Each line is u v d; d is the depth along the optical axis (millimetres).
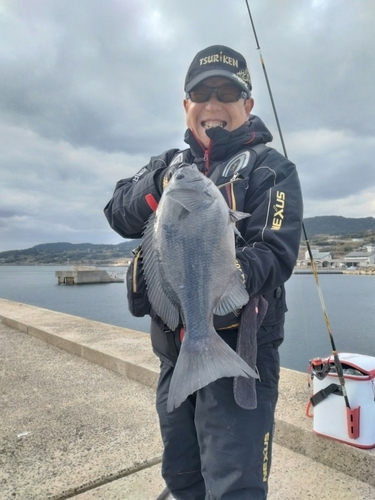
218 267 1527
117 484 2939
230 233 1536
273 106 2541
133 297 1918
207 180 1598
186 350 1496
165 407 2070
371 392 2873
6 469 3088
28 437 3588
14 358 5992
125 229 2146
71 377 5141
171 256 1570
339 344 7766
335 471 2941
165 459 2092
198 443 1937
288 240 1611
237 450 1669
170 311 1632
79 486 2879
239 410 1703
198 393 1814
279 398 3760
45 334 6922
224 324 1703
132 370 5027
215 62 2133
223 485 1656
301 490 2734
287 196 1703
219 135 1984
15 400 4422
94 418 3967
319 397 3033
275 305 1876
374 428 2875
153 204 1911
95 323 7645
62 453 3322
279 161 1848
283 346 7781
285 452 3199
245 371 1392
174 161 2279
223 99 2145
